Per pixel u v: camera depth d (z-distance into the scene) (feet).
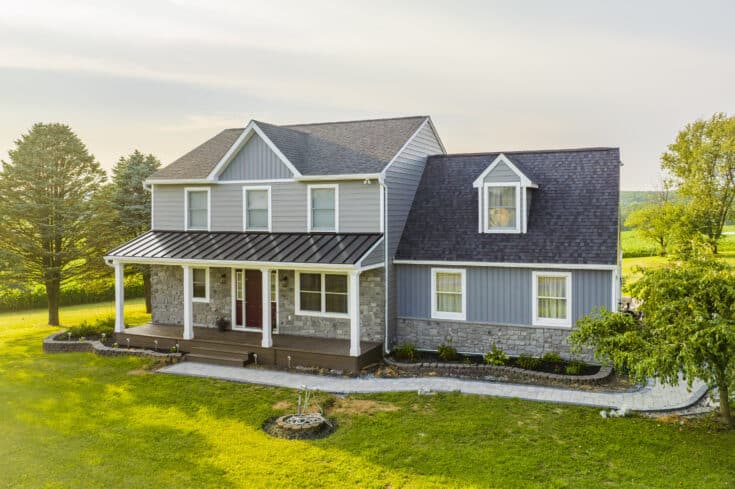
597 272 55.16
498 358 56.08
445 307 62.59
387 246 62.49
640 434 37.86
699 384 49.49
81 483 32.40
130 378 55.16
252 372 56.65
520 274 58.39
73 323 96.43
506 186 61.00
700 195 132.05
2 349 72.08
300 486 31.58
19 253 89.81
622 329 40.63
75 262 98.68
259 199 69.36
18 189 89.76
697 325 35.19
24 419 43.50
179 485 31.99
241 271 69.67
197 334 66.90
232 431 40.27
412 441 37.58
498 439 37.58
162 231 75.56
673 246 44.62
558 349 57.00
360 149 67.51
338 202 63.98
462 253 61.26
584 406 44.06
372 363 58.95
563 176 64.28
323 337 65.10
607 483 31.07
